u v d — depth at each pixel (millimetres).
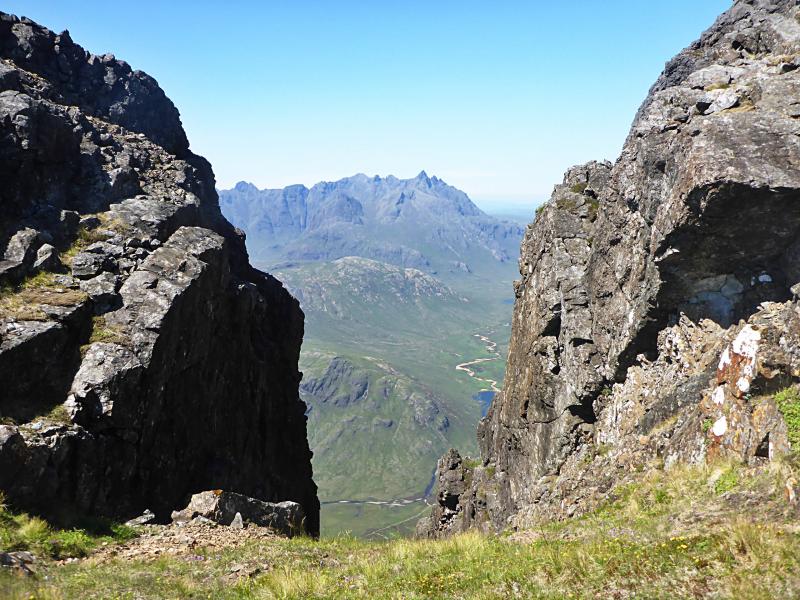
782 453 16062
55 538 19609
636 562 12797
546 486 33938
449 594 13656
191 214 42062
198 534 22641
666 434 23531
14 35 47625
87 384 25797
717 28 38344
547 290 39750
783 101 24984
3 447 20734
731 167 22094
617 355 32000
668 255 25391
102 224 36219
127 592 14672
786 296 23672
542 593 12445
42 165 35719
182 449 32656
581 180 44438
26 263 30219
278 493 45375
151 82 57656
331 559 19891
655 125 29641
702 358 25484
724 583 11086
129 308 30172
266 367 46156
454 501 60344
